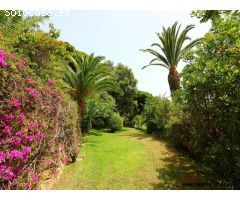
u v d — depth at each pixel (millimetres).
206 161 5297
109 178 5602
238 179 4453
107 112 16922
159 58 15797
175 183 5355
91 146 9961
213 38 4926
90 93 12961
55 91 5883
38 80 4988
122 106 23328
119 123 17266
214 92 4953
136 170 6344
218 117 4879
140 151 9023
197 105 5516
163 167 6754
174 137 9719
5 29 6117
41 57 6551
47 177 4730
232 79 4285
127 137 13438
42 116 4680
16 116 3645
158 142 11414
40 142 4223
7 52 4199
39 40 6461
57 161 5562
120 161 7312
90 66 12375
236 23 4410
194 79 5328
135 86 24062
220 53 4848
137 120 20812
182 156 8320
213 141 5234
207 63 4918
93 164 6875
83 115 13141
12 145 3449
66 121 6715
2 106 3463
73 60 12828
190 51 5762
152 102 15922
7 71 3748
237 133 4305
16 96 3801
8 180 3180
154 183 5320
